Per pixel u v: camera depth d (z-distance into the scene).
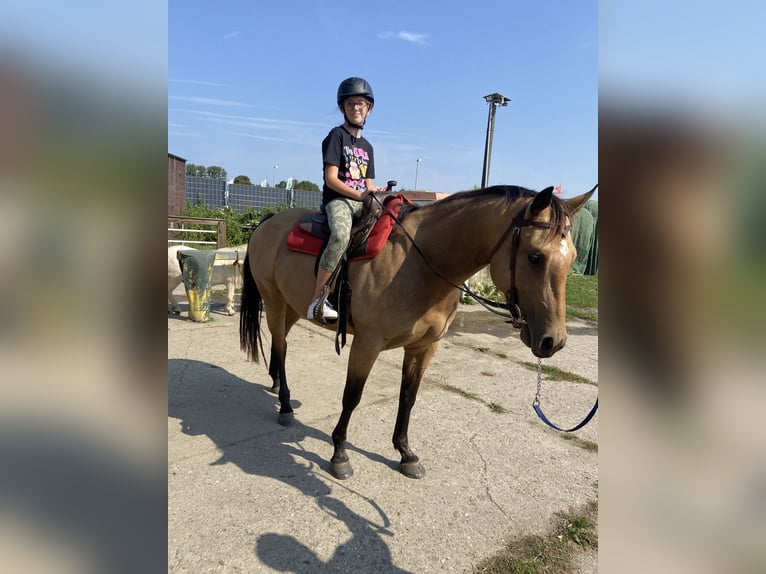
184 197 19.39
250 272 3.71
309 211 3.48
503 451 3.12
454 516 2.42
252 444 3.05
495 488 2.69
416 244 2.45
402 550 2.16
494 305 2.31
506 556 2.16
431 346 2.79
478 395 4.09
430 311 2.50
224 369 4.41
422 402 3.87
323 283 2.59
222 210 16.53
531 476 2.83
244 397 3.80
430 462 2.95
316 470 2.79
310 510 2.40
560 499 2.62
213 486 2.55
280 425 3.34
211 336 5.47
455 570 2.06
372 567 2.04
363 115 2.85
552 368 4.95
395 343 2.59
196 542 2.11
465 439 3.26
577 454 3.12
